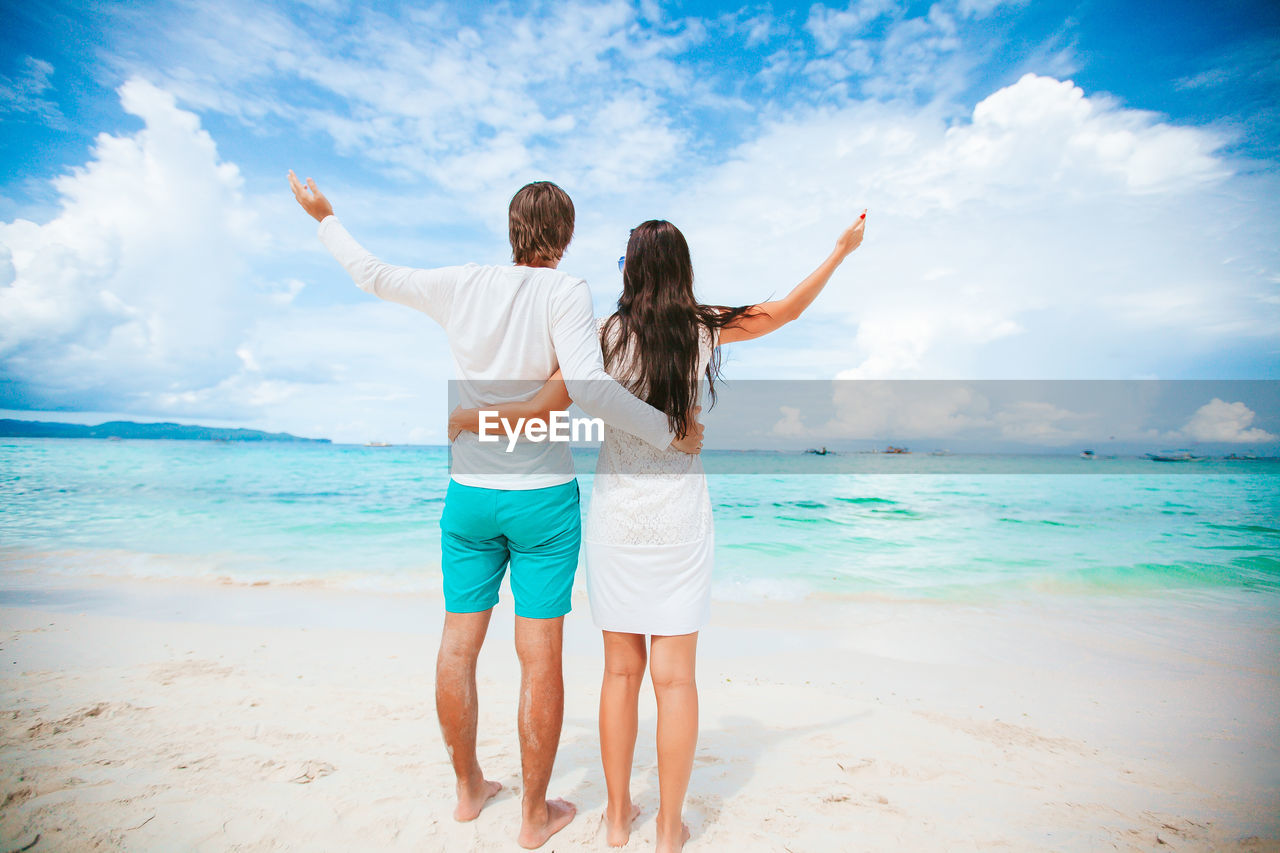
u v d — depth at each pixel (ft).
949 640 14.35
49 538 26.53
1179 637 14.73
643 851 5.56
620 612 5.46
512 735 8.36
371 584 19.58
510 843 5.61
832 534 30.73
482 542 5.74
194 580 19.70
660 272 5.51
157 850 5.29
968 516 37.32
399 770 7.04
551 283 5.41
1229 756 8.02
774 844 5.74
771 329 5.93
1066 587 20.38
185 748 7.46
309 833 5.67
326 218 6.38
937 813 6.39
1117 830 6.07
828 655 13.08
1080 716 9.54
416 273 5.84
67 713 8.48
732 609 17.49
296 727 8.25
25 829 5.54
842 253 5.80
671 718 5.39
